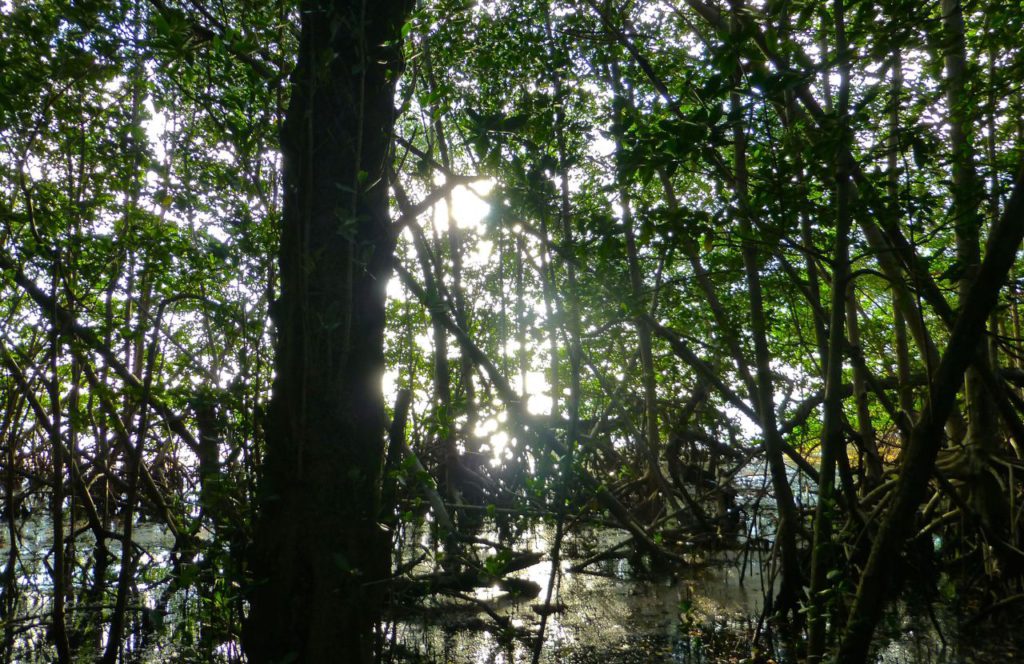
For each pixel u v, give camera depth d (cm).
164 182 509
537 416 647
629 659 620
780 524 699
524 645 654
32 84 461
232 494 450
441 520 711
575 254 522
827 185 517
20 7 453
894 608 789
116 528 1146
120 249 527
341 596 394
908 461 435
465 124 496
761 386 692
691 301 847
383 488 429
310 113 391
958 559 866
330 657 388
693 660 621
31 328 544
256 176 436
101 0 432
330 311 397
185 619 641
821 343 755
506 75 584
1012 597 702
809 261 770
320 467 400
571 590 862
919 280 563
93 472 963
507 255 841
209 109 437
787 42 473
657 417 1124
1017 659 625
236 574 398
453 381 1173
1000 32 570
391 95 440
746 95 434
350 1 418
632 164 448
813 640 543
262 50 397
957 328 416
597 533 1223
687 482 1410
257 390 448
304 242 403
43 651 605
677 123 426
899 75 684
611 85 676
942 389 421
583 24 654
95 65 460
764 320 686
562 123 478
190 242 523
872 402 1173
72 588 769
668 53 796
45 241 507
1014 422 796
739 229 529
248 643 397
